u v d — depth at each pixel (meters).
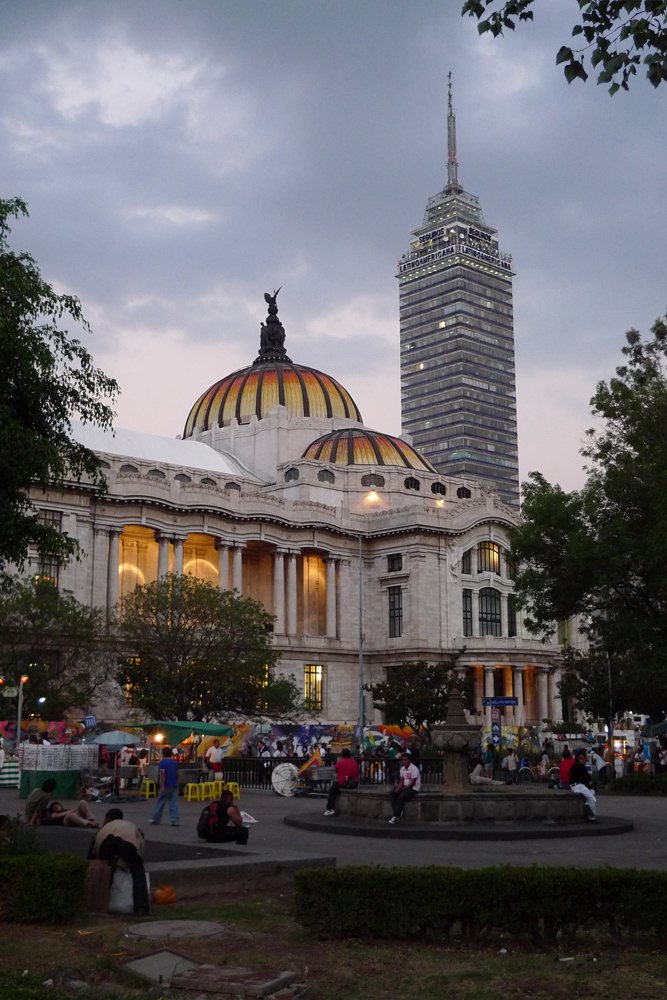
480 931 15.41
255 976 12.94
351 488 124.94
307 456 129.25
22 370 26.14
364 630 119.06
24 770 45.41
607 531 44.56
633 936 15.26
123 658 74.94
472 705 94.06
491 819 31.47
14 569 88.62
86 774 47.03
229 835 26.39
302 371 142.00
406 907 15.34
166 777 33.81
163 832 30.78
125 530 104.62
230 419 138.88
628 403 44.66
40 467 26.67
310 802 45.56
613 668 87.44
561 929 15.49
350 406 142.50
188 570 111.25
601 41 15.62
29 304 26.83
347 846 27.09
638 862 23.64
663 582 43.00
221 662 71.69
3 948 14.59
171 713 68.88
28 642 71.38
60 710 70.50
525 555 49.38
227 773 56.97
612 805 44.56
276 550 112.56
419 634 114.19
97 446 116.31
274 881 20.12
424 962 14.16
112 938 15.23
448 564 118.56
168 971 13.41
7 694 61.00
